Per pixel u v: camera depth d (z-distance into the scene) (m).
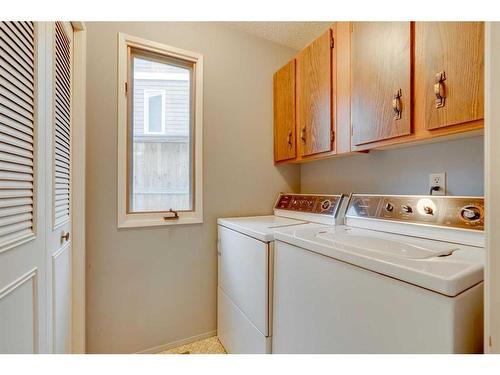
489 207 0.51
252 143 2.03
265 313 1.25
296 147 1.84
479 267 0.68
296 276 1.08
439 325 0.61
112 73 1.52
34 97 0.80
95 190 1.48
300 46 2.19
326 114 1.55
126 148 1.59
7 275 0.65
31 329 0.79
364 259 0.78
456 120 0.94
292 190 2.22
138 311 1.62
